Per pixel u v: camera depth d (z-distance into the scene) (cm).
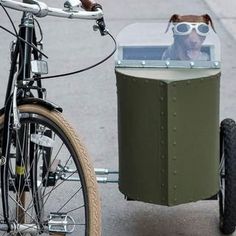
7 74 1198
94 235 536
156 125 567
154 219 709
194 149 575
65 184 768
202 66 590
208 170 588
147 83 562
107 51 1345
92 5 543
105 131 959
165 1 1767
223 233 676
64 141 541
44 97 567
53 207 724
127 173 595
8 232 563
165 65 592
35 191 569
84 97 1095
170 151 568
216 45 601
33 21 541
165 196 579
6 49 1346
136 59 603
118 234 680
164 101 559
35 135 550
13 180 565
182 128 567
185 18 613
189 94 562
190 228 691
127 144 588
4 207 557
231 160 618
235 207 628
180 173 575
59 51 1341
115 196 755
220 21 1576
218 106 592
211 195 596
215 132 590
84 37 1434
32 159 564
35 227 564
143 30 609
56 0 1659
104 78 1184
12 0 506
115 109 1044
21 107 539
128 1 1762
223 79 1182
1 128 553
